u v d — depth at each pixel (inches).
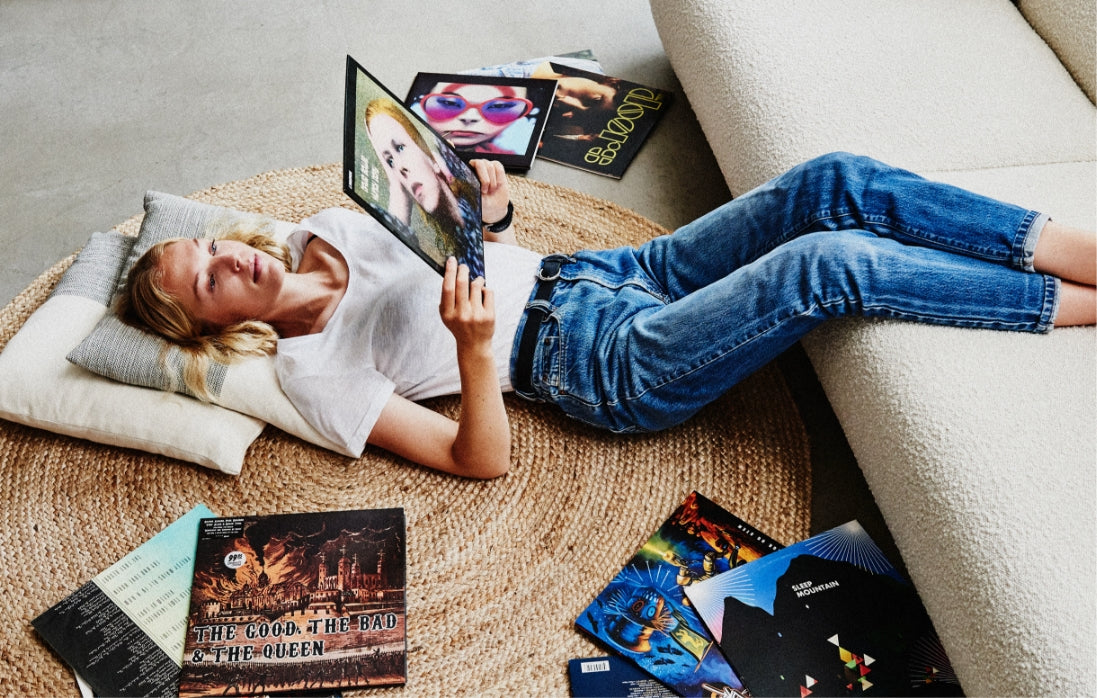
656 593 53.7
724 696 49.8
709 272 58.9
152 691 49.7
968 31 65.5
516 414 62.2
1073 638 39.9
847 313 51.3
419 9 91.1
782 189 54.9
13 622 52.7
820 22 65.7
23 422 58.9
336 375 56.6
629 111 82.0
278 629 51.8
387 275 57.8
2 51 86.6
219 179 77.2
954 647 45.2
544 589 54.9
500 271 58.4
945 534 45.3
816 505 59.6
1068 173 57.7
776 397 63.4
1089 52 62.3
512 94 82.0
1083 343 49.2
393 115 50.6
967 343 49.5
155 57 86.4
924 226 51.7
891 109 60.7
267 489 58.5
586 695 50.3
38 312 61.5
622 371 55.1
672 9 70.9
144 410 57.8
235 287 56.5
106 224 74.1
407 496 58.4
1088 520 43.0
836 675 50.1
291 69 85.6
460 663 52.1
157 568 54.2
